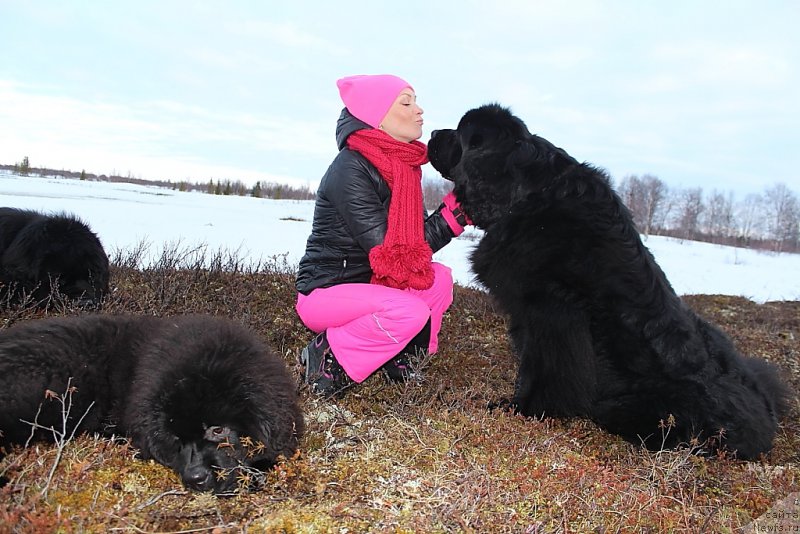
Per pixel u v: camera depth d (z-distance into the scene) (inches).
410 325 124.9
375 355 127.9
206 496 87.0
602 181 133.3
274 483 90.4
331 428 110.0
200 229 695.7
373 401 132.6
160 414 89.1
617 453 125.7
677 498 100.6
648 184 2433.6
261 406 90.4
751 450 126.0
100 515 77.1
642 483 104.7
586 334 132.7
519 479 95.7
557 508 89.4
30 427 90.7
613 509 91.0
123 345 104.3
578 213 129.3
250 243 571.5
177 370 89.6
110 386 101.4
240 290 206.8
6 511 70.6
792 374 211.3
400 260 124.7
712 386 127.1
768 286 682.8
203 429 89.2
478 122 139.3
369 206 128.0
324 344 131.9
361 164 129.5
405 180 128.6
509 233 135.0
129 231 587.5
